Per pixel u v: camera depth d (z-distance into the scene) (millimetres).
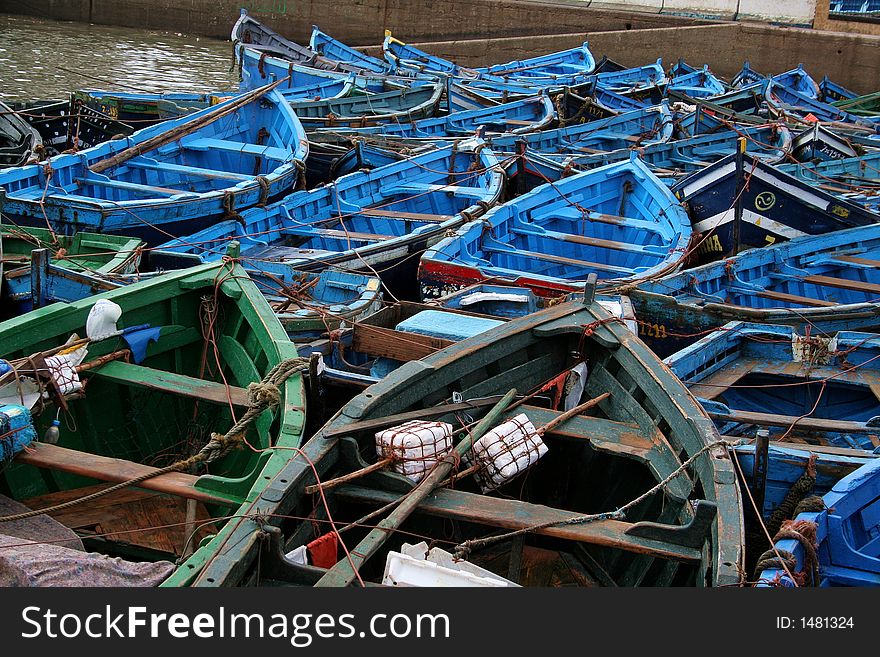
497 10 44031
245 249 15203
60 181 16141
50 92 31953
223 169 19641
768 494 8578
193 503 7961
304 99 26469
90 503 8078
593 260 16969
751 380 11766
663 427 8219
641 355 8836
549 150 24453
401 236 16109
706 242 17016
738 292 14625
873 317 12898
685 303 12531
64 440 8781
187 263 12820
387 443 7250
